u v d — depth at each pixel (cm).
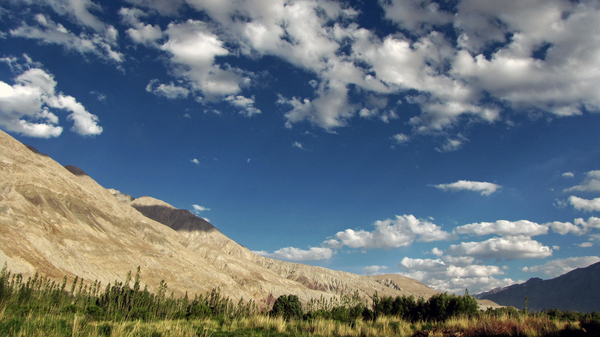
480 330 1427
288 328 1780
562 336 1301
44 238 19312
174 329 1398
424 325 1811
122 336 1197
